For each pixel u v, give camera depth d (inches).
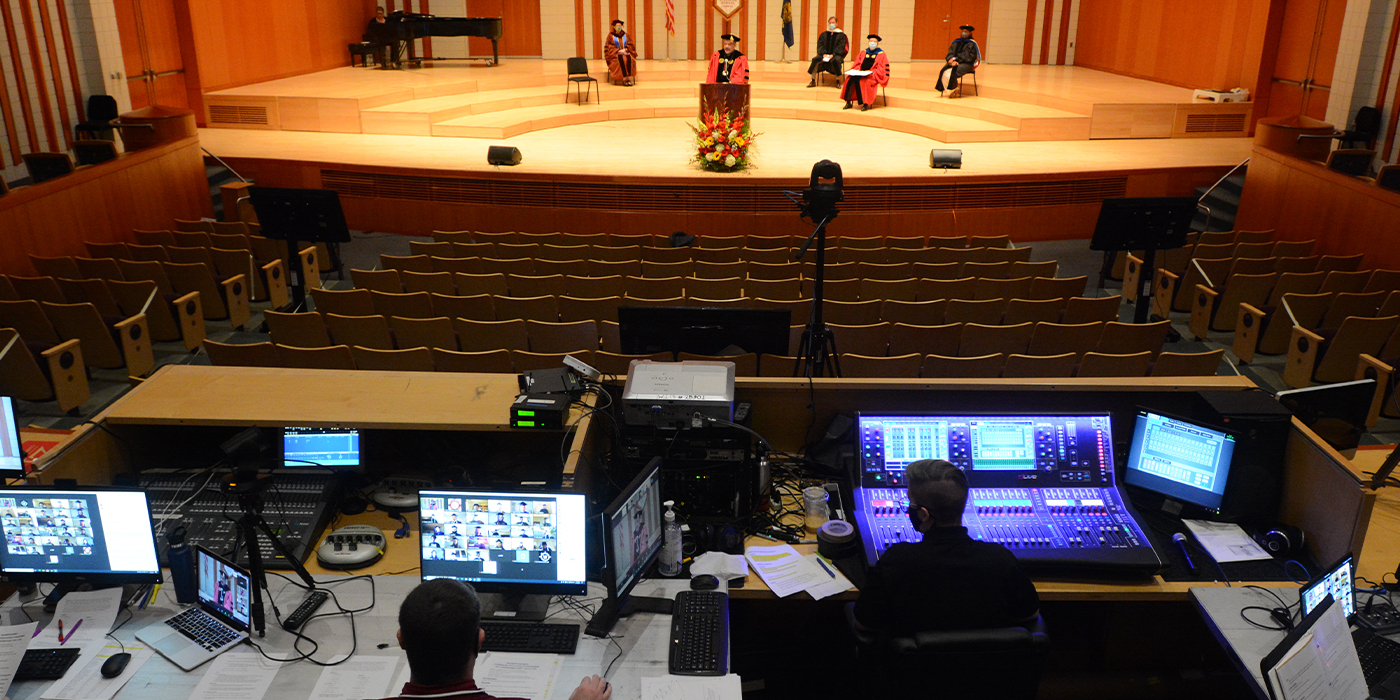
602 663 114.6
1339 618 106.1
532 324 246.8
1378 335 249.6
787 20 725.9
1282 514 140.3
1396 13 449.4
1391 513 144.5
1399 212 342.0
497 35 685.3
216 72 595.5
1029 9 753.6
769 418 156.4
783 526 141.3
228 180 492.4
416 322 250.5
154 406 144.3
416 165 467.8
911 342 254.7
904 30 760.3
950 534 111.0
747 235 412.8
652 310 174.7
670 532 130.1
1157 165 477.1
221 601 121.6
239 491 121.6
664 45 764.0
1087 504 138.0
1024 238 467.2
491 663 114.2
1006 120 561.9
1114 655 152.7
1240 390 148.6
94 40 483.5
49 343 257.4
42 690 111.1
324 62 708.7
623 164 478.0
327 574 131.0
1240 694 150.1
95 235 383.9
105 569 125.8
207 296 319.6
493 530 122.4
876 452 141.9
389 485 146.6
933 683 106.5
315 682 111.8
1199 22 614.2
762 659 154.3
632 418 138.2
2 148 434.6
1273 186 428.1
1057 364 218.2
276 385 152.1
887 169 466.6
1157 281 347.3
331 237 315.9
